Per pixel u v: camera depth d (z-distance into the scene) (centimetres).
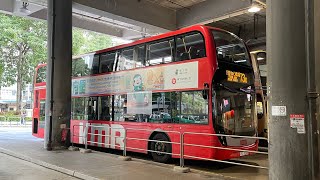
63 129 1367
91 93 1431
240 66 1061
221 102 977
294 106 629
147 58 1180
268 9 674
